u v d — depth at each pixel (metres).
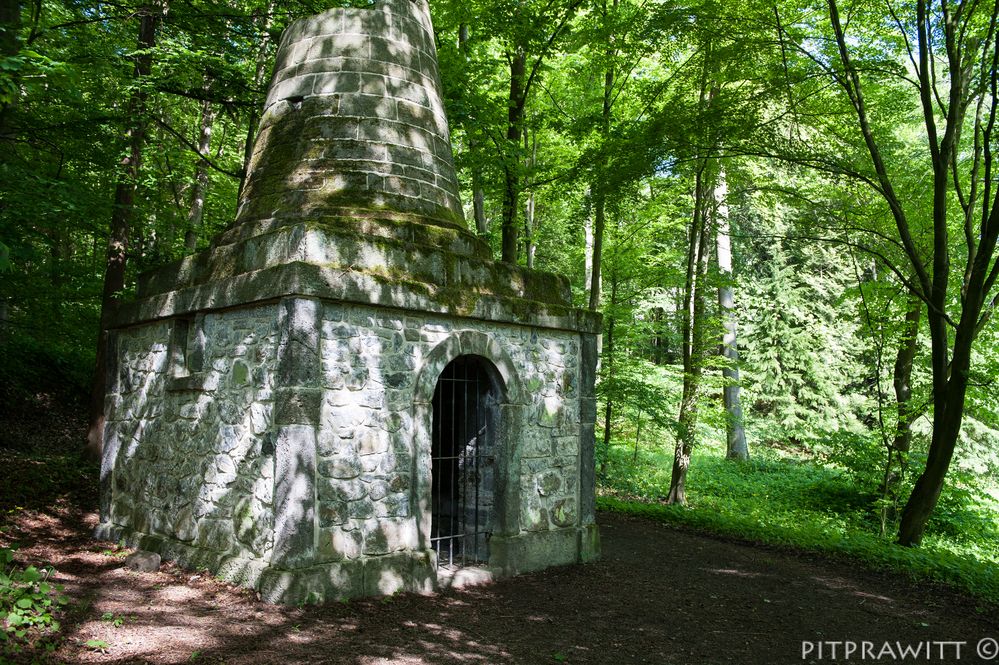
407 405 6.93
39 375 15.36
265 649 5.14
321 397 6.26
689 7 10.95
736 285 13.93
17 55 7.25
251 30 12.41
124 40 13.00
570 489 8.48
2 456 11.13
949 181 12.45
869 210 12.23
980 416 12.70
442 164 8.09
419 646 5.45
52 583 6.35
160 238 16.56
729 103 10.76
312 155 7.43
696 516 12.09
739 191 12.59
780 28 10.45
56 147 11.08
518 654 5.47
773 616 6.97
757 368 23.12
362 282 6.50
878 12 11.01
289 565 6.00
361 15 7.85
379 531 6.63
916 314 13.21
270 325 6.46
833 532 11.10
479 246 8.13
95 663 4.71
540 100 16.52
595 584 7.63
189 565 7.04
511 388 7.73
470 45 12.91
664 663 5.55
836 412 22.11
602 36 12.23
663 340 24.66
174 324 7.76
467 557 8.03
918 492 10.70
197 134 18.50
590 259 20.36
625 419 21.62
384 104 7.68
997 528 14.40
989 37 9.70
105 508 8.63
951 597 7.99
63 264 13.41
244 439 6.64
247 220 7.54
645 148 11.01
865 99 11.70
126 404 8.59
